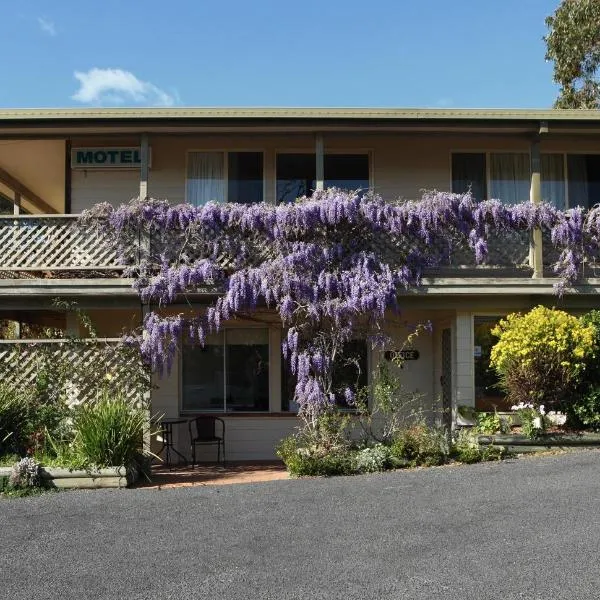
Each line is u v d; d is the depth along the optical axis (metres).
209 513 6.84
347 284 10.31
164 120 10.95
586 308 11.41
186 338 10.85
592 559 5.13
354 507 6.89
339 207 10.50
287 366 12.84
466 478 8.11
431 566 5.09
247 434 12.66
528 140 11.90
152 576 5.05
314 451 9.32
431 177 12.80
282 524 6.34
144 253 10.62
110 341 10.12
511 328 10.32
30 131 11.10
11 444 9.07
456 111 11.09
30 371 9.98
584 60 20.20
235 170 12.77
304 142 12.73
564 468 8.41
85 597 4.69
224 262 10.64
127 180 12.79
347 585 4.77
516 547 5.46
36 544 5.91
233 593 4.68
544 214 11.03
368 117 11.05
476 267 10.98
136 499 7.62
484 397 11.35
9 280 10.64
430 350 12.84
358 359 12.27
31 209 17.28
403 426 10.04
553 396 10.20
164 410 12.64
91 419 8.80
